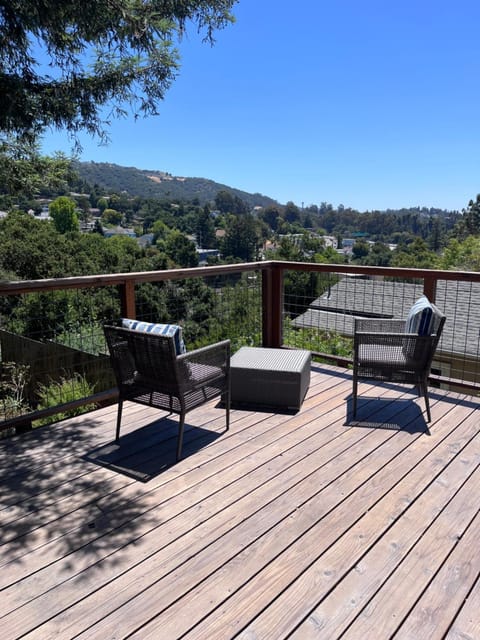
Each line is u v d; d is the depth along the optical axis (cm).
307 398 374
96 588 173
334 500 229
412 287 514
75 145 382
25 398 502
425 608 163
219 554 191
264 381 349
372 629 154
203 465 266
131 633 153
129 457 277
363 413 341
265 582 175
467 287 572
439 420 327
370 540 199
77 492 239
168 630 154
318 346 529
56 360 482
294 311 523
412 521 212
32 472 260
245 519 214
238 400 359
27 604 166
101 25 321
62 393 444
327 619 158
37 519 216
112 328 279
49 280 305
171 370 261
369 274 411
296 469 260
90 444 295
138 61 360
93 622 157
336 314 537
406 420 327
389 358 324
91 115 360
